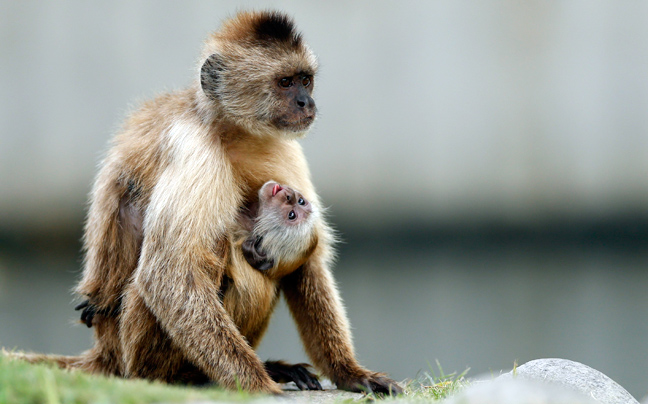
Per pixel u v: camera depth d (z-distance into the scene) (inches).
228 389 470.9
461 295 1381.6
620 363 999.0
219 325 477.7
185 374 518.0
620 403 445.7
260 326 542.6
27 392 308.8
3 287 1435.8
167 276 478.6
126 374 516.7
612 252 1750.7
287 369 546.3
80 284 563.2
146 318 500.7
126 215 528.1
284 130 549.6
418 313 1259.2
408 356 1034.1
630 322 1171.3
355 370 528.1
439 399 421.1
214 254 493.0
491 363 995.9
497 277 1526.8
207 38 588.1
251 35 557.3
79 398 315.0
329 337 543.8
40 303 1323.8
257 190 550.6
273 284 537.6
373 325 1187.3
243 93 538.6
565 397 347.3
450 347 1063.0
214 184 498.9
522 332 1135.6
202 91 528.1
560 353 1047.6
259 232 522.0
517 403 334.3
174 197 485.1
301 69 558.3
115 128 594.2
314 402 449.7
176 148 503.2
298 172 579.8
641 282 1443.2
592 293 1365.7
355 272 1622.8
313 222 538.6
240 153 543.8
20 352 568.7
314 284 557.3
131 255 524.7
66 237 1707.7
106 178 543.8
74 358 564.4
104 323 542.0
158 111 547.2
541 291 1403.8
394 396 486.3
